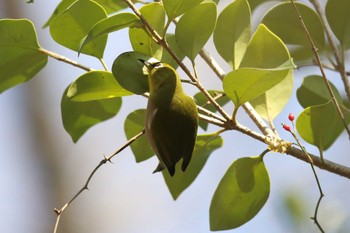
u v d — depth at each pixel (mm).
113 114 6730
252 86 5570
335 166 5895
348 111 7000
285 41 7266
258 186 6348
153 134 5371
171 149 5332
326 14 7082
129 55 5781
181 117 5328
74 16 6086
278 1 8391
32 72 6535
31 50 6387
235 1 6383
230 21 6410
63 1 6461
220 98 6824
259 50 6363
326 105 5867
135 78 5746
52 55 6395
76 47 6246
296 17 7203
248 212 6375
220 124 5773
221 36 6406
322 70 6031
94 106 6680
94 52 6254
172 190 6723
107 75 5934
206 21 5922
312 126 5910
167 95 5371
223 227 6398
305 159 5855
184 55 6383
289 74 6445
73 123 6707
